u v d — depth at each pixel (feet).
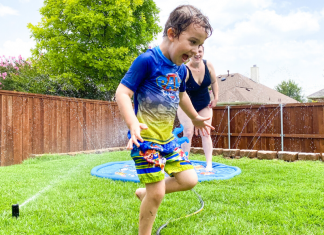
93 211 7.17
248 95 54.13
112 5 36.40
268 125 21.48
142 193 5.99
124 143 27.40
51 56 36.52
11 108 18.06
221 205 7.68
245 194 8.80
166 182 5.73
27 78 36.06
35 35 37.83
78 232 5.84
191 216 6.79
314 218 6.65
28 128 19.12
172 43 5.19
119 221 6.40
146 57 5.22
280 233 5.81
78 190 9.46
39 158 19.01
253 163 15.97
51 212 7.12
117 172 13.23
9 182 11.05
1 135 17.40
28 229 5.96
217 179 11.05
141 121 5.33
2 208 7.49
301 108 20.16
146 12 44.24
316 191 9.18
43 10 38.14
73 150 22.52
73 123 22.58
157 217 6.75
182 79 6.11
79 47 36.63
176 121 23.80
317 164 15.76
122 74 38.47
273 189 9.41
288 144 20.59
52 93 35.96
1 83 35.78
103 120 25.41
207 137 13.82
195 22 4.95
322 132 19.31
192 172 5.54
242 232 5.81
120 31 38.22
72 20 35.63
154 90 5.31
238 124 22.77
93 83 37.22
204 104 13.32
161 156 5.23
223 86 57.57
